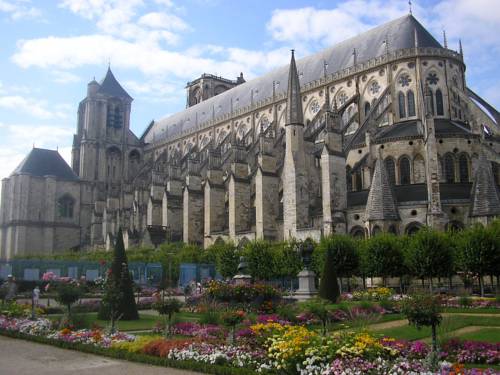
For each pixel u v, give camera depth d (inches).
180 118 5388.8
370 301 1545.3
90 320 1250.0
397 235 2146.9
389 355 692.1
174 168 3762.3
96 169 5123.0
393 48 3196.4
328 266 1578.5
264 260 2225.6
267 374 649.0
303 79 3818.9
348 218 2479.1
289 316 1137.4
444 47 3176.7
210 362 724.7
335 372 604.4
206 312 1206.9
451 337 805.2
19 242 4515.3
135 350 822.5
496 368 695.1
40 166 4813.0
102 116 5246.1
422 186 2493.8
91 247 4473.4
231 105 4439.0
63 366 745.6
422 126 2628.0
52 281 1940.2
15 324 1143.0
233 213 3046.3
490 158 2561.5
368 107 3233.3
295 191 2578.7
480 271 1772.9
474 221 2154.3
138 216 4047.7
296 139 2652.6
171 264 2817.4
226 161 3481.8
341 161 2564.0
